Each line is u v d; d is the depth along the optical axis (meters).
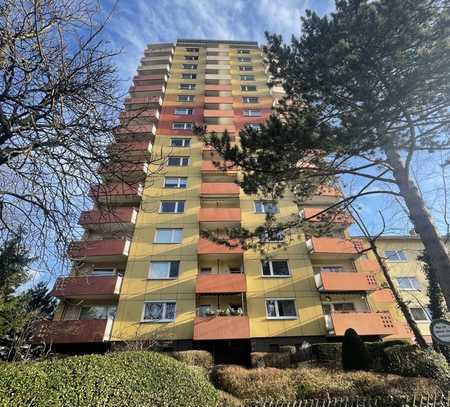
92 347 14.17
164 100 27.00
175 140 23.22
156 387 5.52
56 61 5.15
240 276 15.58
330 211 10.88
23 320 12.37
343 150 7.87
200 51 35.47
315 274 17.06
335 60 7.52
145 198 19.20
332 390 8.27
